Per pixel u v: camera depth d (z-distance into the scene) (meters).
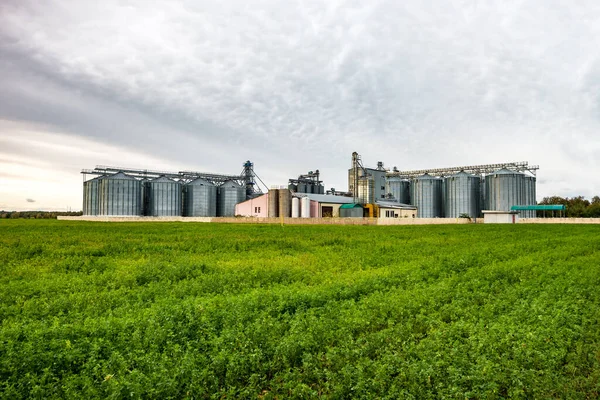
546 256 24.52
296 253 26.59
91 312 11.74
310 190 127.38
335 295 13.90
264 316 10.92
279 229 54.81
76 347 8.77
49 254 24.86
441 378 7.65
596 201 148.25
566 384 7.56
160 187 118.94
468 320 11.05
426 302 13.02
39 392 6.96
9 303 13.11
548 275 17.81
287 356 8.66
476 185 119.75
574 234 46.03
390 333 9.81
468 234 45.59
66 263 20.94
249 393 7.27
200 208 122.19
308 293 13.71
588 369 8.36
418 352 8.66
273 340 9.27
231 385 7.71
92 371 7.83
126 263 21.39
